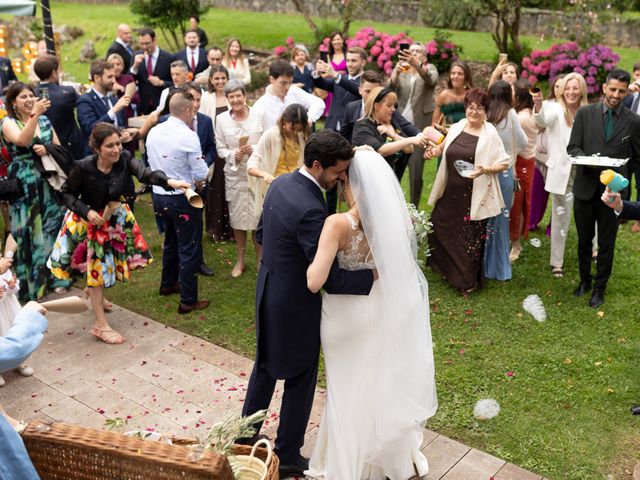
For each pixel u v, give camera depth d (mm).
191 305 5605
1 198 5547
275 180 3402
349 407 3408
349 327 3359
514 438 4020
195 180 5340
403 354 3338
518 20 13672
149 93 8977
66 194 4840
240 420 3008
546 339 5156
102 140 4656
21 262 5711
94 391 4484
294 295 3334
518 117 6449
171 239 5750
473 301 5789
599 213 5473
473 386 4543
